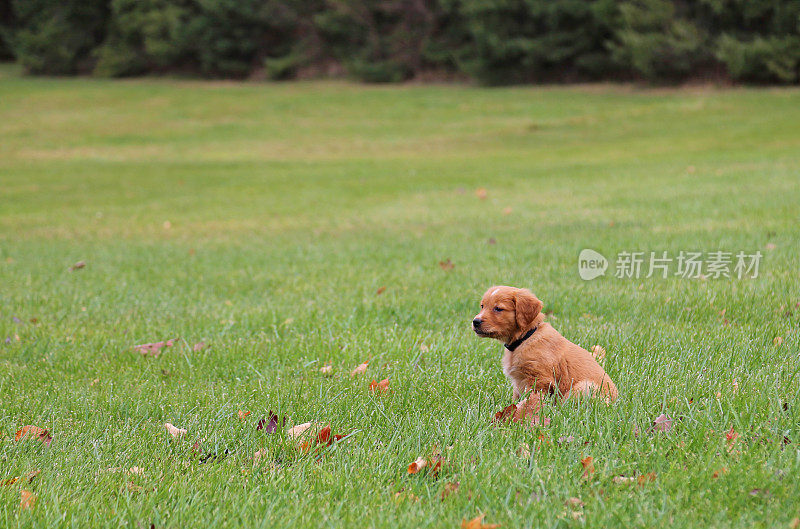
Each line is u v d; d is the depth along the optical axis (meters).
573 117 40.00
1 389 5.40
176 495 3.47
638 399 4.25
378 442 4.04
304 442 4.03
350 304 7.70
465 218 15.41
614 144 31.44
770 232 10.54
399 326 6.76
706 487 3.27
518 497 3.31
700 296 7.10
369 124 41.81
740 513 3.07
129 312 7.97
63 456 4.05
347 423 4.40
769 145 26.64
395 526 3.07
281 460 3.96
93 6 66.56
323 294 8.38
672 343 5.60
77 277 10.34
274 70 61.03
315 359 5.90
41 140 38.16
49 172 28.70
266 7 61.06
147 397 5.11
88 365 6.04
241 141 37.66
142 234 15.72
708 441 3.71
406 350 5.86
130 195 22.88
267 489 3.52
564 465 3.55
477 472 3.53
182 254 12.38
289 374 5.60
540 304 4.58
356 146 35.56
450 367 5.48
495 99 47.88
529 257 10.01
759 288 7.29
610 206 15.20
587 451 3.68
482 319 4.62
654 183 18.61
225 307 8.07
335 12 59.50
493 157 29.95
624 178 20.44
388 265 10.09
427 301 7.56
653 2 45.62
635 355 5.34
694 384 4.60
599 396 4.23
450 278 8.80
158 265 11.23
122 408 4.86
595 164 25.08
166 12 61.94
